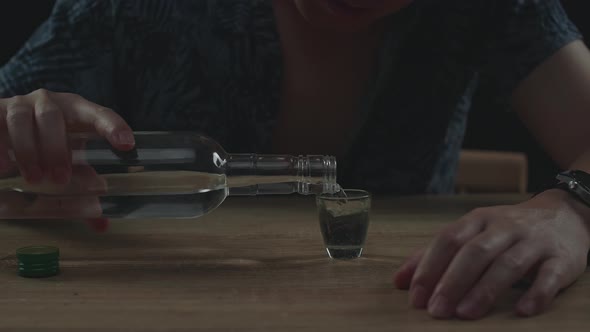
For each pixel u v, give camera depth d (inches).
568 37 48.7
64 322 28.8
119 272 33.9
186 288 31.9
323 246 37.5
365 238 35.8
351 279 32.9
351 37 49.9
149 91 51.5
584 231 33.4
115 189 36.6
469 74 52.1
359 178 52.8
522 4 48.8
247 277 33.2
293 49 50.3
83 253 36.5
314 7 42.4
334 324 28.6
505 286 29.6
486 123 94.4
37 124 35.1
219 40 49.6
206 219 42.6
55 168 35.2
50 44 49.4
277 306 30.1
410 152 52.5
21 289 31.9
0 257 35.9
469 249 30.1
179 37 50.1
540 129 49.1
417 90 51.3
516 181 61.6
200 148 36.5
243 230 40.4
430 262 30.4
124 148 35.2
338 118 52.0
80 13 49.5
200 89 50.8
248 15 49.1
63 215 37.0
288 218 42.8
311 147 52.8
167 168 36.3
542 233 31.9
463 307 29.0
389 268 34.2
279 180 35.7
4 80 49.3
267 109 50.3
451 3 49.6
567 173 36.1
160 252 36.6
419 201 47.4
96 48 50.0
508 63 49.9
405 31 49.1
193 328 28.2
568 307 30.0
